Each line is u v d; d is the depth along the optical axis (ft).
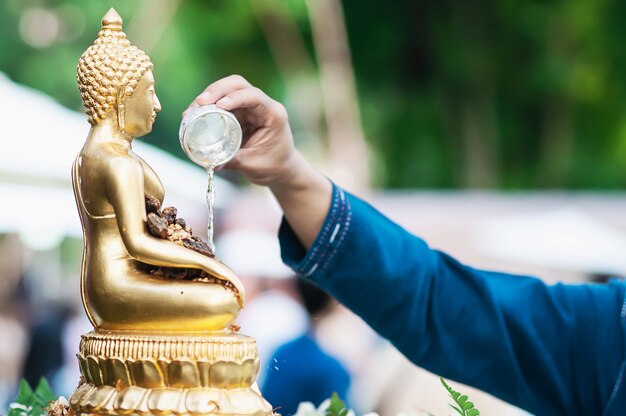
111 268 6.66
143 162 6.87
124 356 6.48
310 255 9.75
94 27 51.93
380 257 9.78
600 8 57.47
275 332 22.45
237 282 6.64
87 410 6.55
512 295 10.21
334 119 54.75
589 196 44.06
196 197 34.86
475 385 10.12
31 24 52.39
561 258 36.37
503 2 57.57
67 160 29.86
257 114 9.03
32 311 32.71
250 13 54.75
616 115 58.03
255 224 34.94
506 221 37.99
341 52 54.90
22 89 31.27
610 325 10.09
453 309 9.98
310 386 17.78
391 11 58.54
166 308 6.55
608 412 9.96
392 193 47.09
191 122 7.14
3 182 29.12
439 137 58.03
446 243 37.32
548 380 10.03
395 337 9.96
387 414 19.29
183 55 52.54
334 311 20.22
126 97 6.86
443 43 57.98
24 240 36.27
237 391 6.58
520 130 58.49
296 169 9.48
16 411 8.55
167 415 6.41
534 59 57.93
